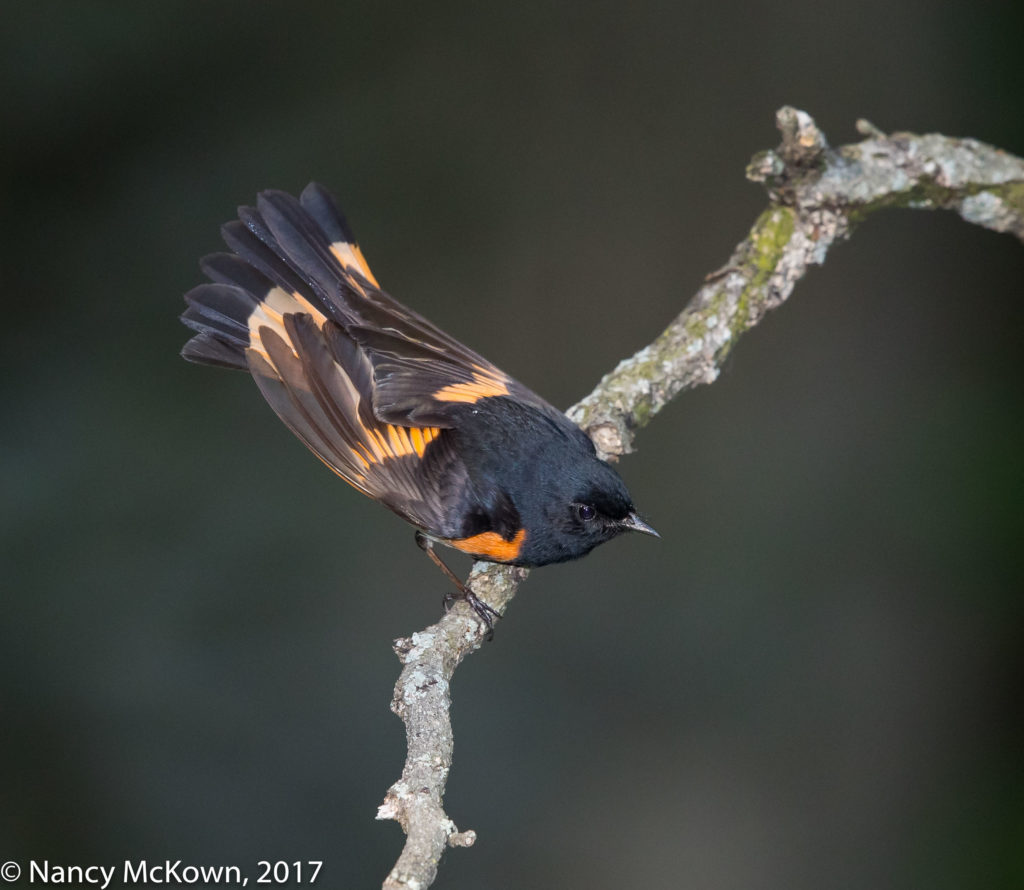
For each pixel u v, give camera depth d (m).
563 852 10.94
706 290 8.27
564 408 12.64
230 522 11.78
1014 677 11.12
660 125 13.09
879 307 12.39
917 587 11.50
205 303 7.26
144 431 11.94
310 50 12.72
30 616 11.06
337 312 7.24
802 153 8.07
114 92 12.21
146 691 11.02
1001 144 12.33
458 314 12.93
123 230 12.34
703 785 11.15
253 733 11.01
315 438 6.89
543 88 13.25
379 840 10.68
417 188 13.05
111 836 10.47
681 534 11.95
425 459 7.02
